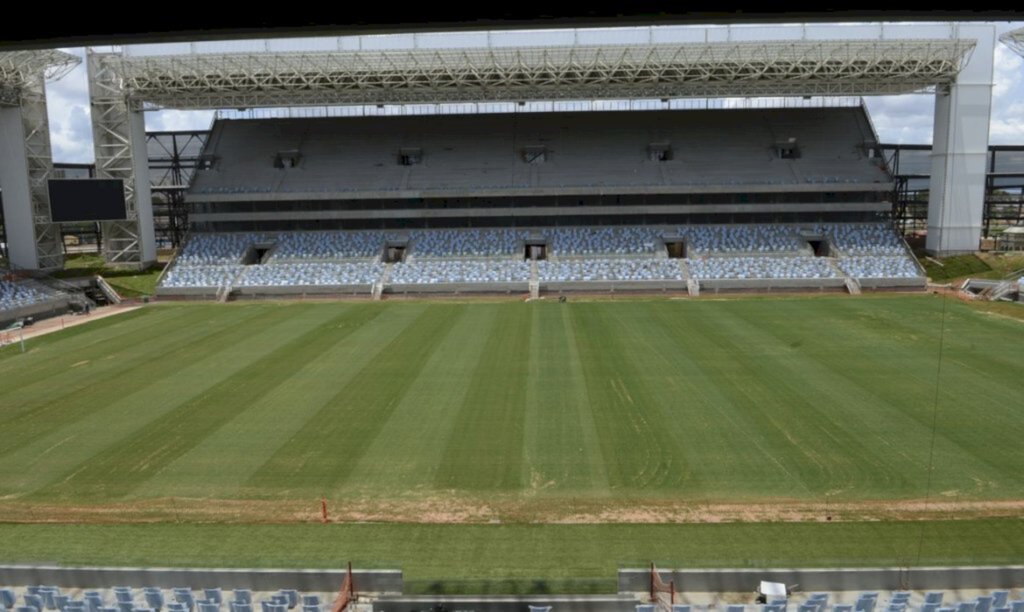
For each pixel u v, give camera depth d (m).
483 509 20.88
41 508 21.41
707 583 16.44
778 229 69.31
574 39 61.03
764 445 25.16
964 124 64.44
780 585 15.80
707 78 63.78
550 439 26.12
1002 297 54.50
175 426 28.20
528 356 38.53
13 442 26.80
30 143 62.16
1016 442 24.97
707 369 35.09
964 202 65.62
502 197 70.06
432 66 61.94
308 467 24.05
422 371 35.69
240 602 15.89
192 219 70.50
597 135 75.56
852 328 44.50
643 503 21.05
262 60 61.12
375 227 71.62
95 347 43.06
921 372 33.88
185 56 60.72
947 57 61.69
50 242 64.75
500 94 68.56
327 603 16.19
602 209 70.12
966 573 16.27
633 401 30.30
